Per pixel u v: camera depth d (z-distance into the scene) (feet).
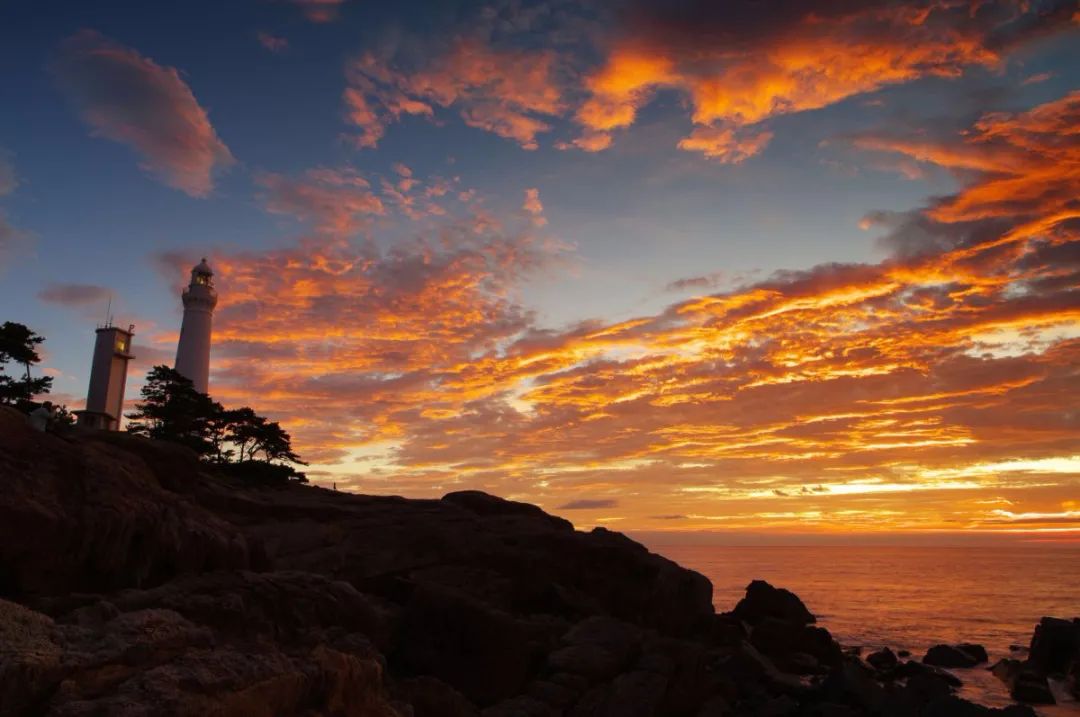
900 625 267.18
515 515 167.22
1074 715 134.62
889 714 113.60
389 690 77.30
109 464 83.25
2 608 47.55
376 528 141.90
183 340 255.09
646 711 94.53
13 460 72.08
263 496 151.23
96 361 211.61
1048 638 171.63
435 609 98.94
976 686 160.04
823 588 449.48
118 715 39.78
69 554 69.36
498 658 96.43
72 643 46.37
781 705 114.73
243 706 46.44
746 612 215.31
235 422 205.26
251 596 72.64
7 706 39.60
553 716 89.15
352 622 80.02
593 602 139.64
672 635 155.63
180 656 49.44
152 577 79.61
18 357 167.53
